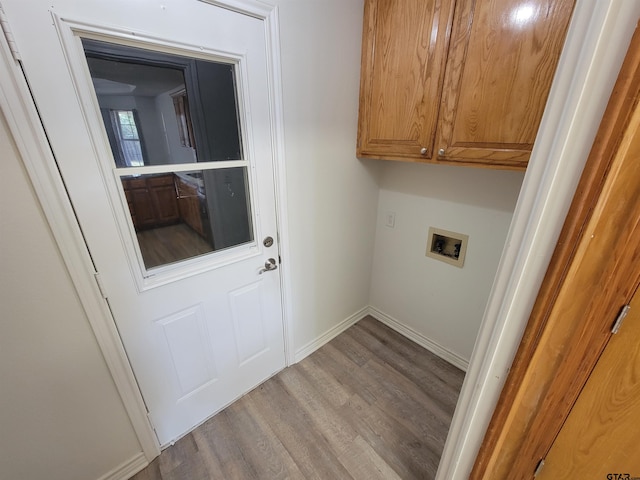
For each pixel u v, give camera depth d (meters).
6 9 0.69
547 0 0.92
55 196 0.85
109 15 0.83
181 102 1.05
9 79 0.72
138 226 1.06
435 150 1.37
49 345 0.95
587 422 0.76
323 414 1.56
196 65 1.05
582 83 0.47
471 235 1.64
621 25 0.42
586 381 0.72
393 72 1.45
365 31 1.51
